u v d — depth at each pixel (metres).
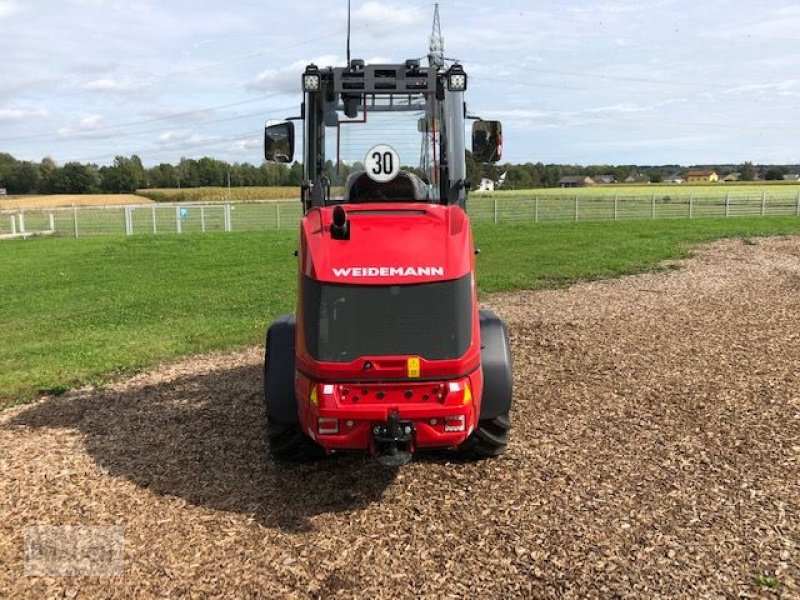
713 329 9.86
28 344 11.10
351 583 4.08
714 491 4.98
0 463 5.96
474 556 4.30
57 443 6.45
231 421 6.84
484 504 4.96
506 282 14.57
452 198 5.73
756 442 5.80
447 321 4.68
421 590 3.98
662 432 6.11
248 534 4.68
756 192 61.53
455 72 5.58
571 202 44.97
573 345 9.10
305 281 4.80
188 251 23.58
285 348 5.55
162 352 9.86
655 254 18.05
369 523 4.78
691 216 34.72
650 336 9.54
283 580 4.13
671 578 3.97
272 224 38.81
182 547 4.52
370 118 5.71
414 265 4.69
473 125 5.87
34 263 22.38
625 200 44.66
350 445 4.71
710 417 6.41
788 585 3.86
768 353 8.48
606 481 5.21
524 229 27.83
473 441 5.56
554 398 7.10
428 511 4.90
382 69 5.54
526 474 5.39
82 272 19.66
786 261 16.66
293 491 5.31
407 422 4.64
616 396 7.10
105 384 8.45
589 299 12.55
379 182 5.55
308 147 5.73
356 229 4.87
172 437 6.48
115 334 11.49
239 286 16.06
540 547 4.36
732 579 3.94
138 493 5.33
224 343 10.28
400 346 4.67
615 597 3.83
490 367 5.38
